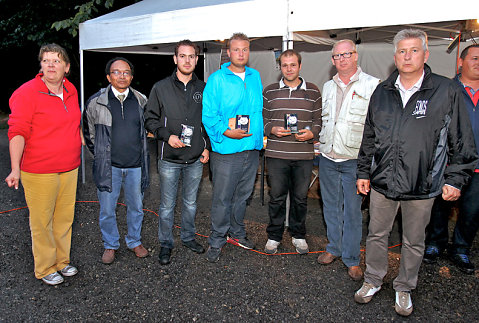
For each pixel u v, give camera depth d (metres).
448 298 2.93
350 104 3.00
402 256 2.72
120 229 4.27
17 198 5.35
